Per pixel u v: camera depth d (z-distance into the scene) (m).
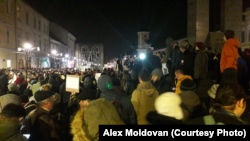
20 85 10.32
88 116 3.88
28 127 4.91
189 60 9.86
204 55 8.95
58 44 64.75
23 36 39.38
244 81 8.36
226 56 7.68
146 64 11.62
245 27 40.81
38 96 5.04
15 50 35.94
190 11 14.97
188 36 15.09
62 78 13.38
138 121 5.72
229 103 3.07
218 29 16.22
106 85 5.00
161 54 15.19
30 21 43.00
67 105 8.00
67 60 71.00
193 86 5.01
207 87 6.04
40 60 48.81
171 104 3.38
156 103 3.45
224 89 3.12
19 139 3.81
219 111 3.14
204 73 8.55
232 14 14.38
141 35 51.47
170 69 11.52
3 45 32.03
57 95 6.49
